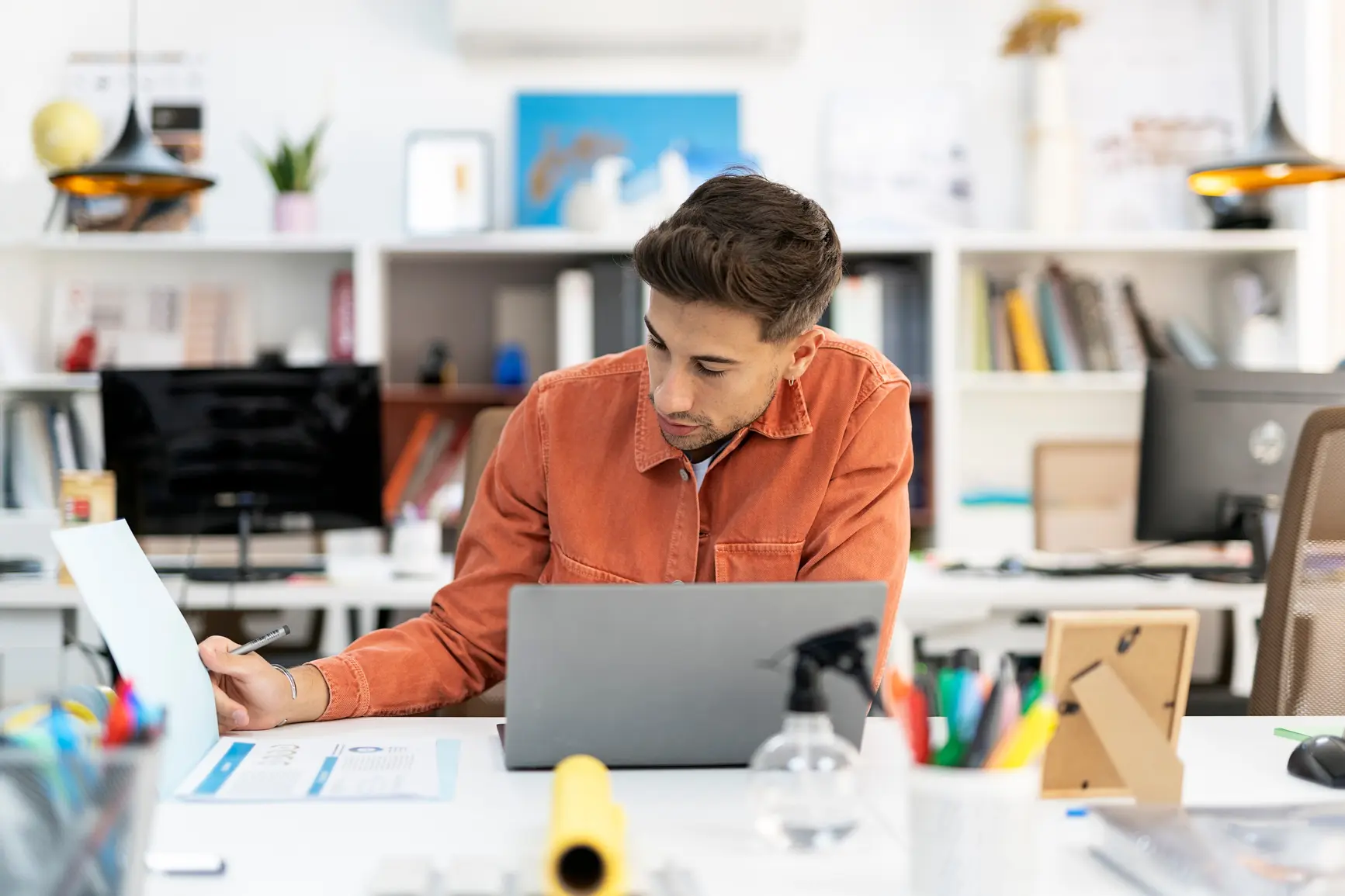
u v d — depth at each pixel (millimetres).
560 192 4066
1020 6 4160
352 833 925
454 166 3939
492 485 1509
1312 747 1102
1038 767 812
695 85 4133
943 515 3885
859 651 1007
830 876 849
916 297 3963
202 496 2750
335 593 2645
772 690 1073
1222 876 776
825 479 1427
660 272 1159
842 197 4094
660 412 1225
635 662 1060
